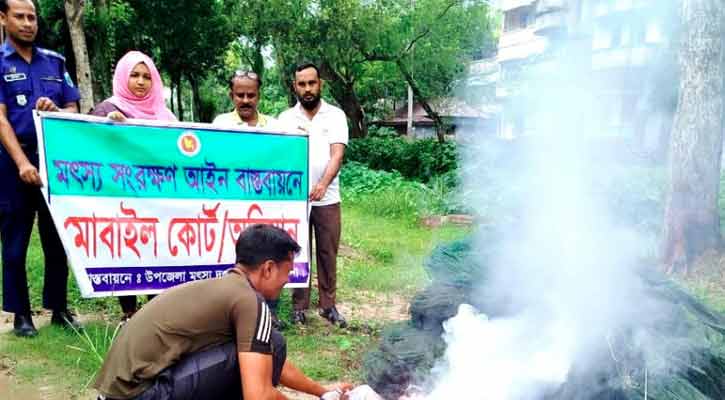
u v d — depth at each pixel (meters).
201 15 17.98
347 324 4.45
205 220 4.00
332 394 2.55
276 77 24.45
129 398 2.14
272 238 2.26
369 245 7.58
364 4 17.06
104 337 3.87
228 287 2.19
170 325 2.16
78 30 10.62
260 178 4.13
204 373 2.15
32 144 3.75
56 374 3.39
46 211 3.89
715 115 5.82
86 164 3.66
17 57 3.69
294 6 16.52
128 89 3.88
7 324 4.16
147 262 3.86
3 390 3.19
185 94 37.28
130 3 16.66
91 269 3.71
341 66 19.36
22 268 3.85
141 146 3.80
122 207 3.78
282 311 4.64
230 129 4.02
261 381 2.07
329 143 4.34
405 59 18.86
